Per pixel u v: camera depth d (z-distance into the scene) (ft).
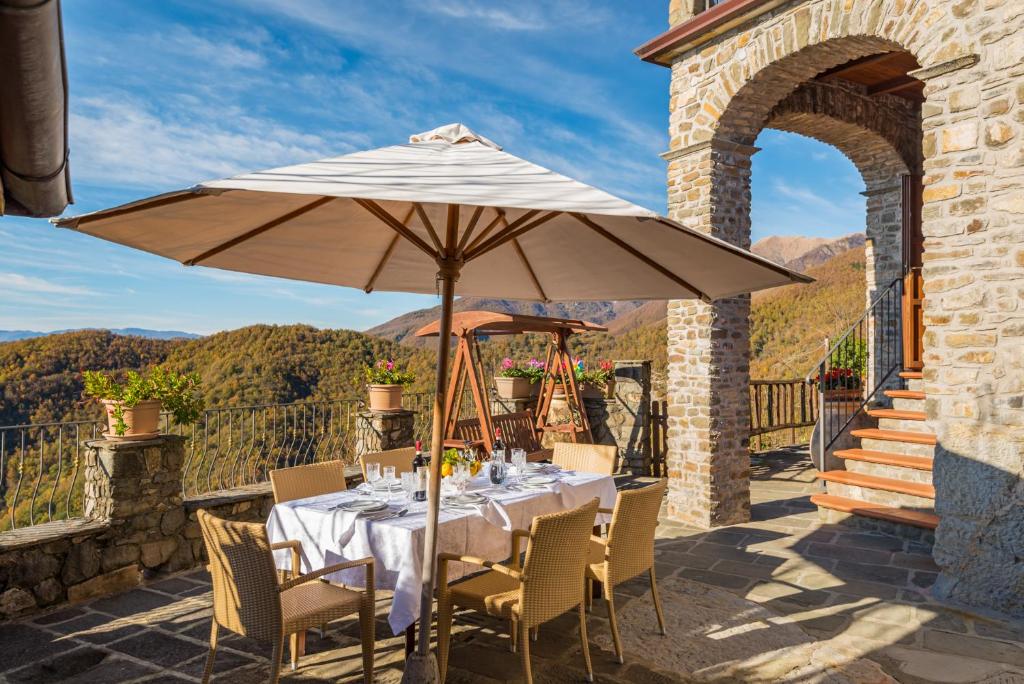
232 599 10.91
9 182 8.30
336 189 5.95
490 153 8.76
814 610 15.58
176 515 18.10
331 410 24.71
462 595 12.11
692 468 23.88
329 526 12.92
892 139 31.37
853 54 20.52
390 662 12.92
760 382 35.01
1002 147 15.60
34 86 6.46
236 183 6.01
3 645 13.61
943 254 16.63
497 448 17.57
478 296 15.24
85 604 15.89
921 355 25.85
